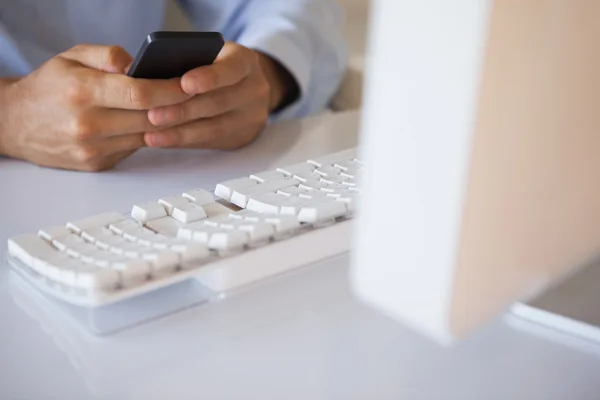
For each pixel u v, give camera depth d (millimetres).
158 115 628
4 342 356
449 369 339
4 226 504
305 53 896
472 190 194
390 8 188
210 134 670
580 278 412
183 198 479
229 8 1021
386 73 194
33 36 954
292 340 363
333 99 1051
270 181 509
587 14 216
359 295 220
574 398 321
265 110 735
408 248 204
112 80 610
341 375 332
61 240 425
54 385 321
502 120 196
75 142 614
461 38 180
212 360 343
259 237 422
